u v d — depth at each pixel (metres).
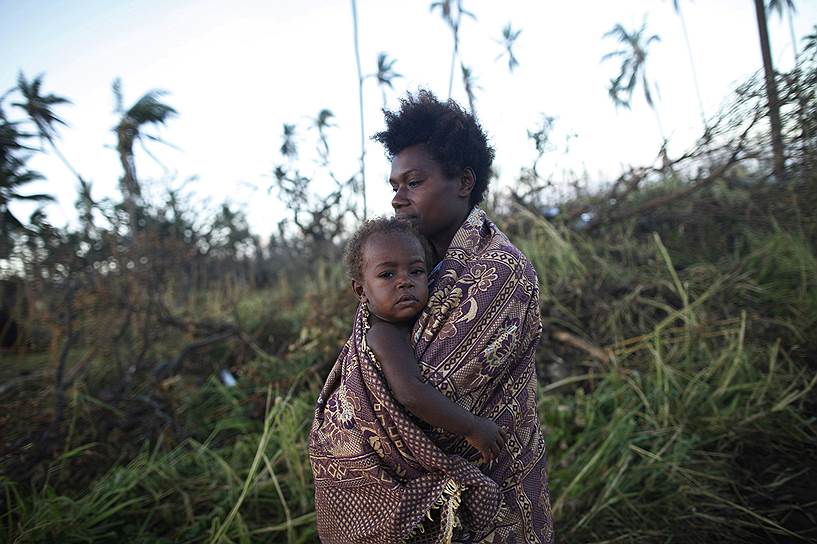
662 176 5.09
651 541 2.48
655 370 3.58
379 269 1.29
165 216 6.24
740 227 4.62
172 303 5.57
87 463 3.32
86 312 4.38
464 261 1.35
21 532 2.58
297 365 4.16
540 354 3.99
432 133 1.44
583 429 3.20
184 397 4.13
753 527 2.57
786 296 3.95
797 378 3.31
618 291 4.34
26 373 4.69
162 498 2.99
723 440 3.06
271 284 7.30
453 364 1.23
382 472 1.26
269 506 2.90
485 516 1.22
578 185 5.25
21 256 4.54
